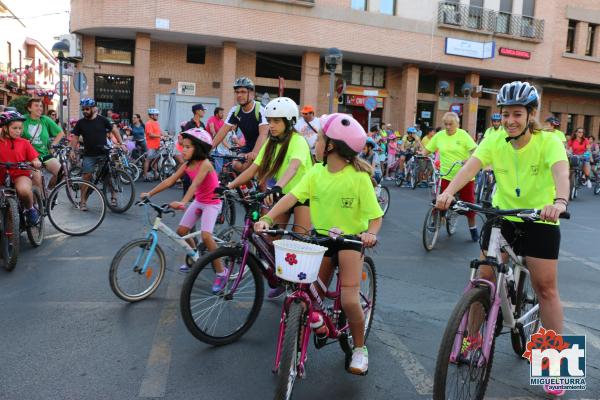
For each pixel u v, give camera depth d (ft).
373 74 79.77
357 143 10.27
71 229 23.50
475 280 9.68
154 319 14.20
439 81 83.61
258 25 65.82
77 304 15.08
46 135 25.00
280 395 8.74
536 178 10.63
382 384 11.19
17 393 10.15
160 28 62.03
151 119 43.83
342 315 11.34
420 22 74.59
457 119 24.66
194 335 12.25
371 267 12.95
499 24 80.33
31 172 20.94
